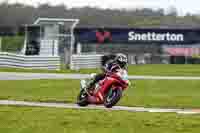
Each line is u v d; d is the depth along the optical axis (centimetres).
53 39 15988
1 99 6272
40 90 7762
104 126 3975
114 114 4684
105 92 5266
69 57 15325
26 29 16700
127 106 6016
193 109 5969
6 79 9994
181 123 4244
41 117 4350
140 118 4459
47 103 5966
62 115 4500
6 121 4109
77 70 14462
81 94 5472
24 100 6222
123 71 5244
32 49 16662
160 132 3809
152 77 12094
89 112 4778
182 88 9125
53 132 3669
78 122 4122
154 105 6231
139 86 9288
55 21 15875
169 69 16750
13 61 13988
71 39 15512
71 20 15625
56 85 8812
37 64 14212
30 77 10831
